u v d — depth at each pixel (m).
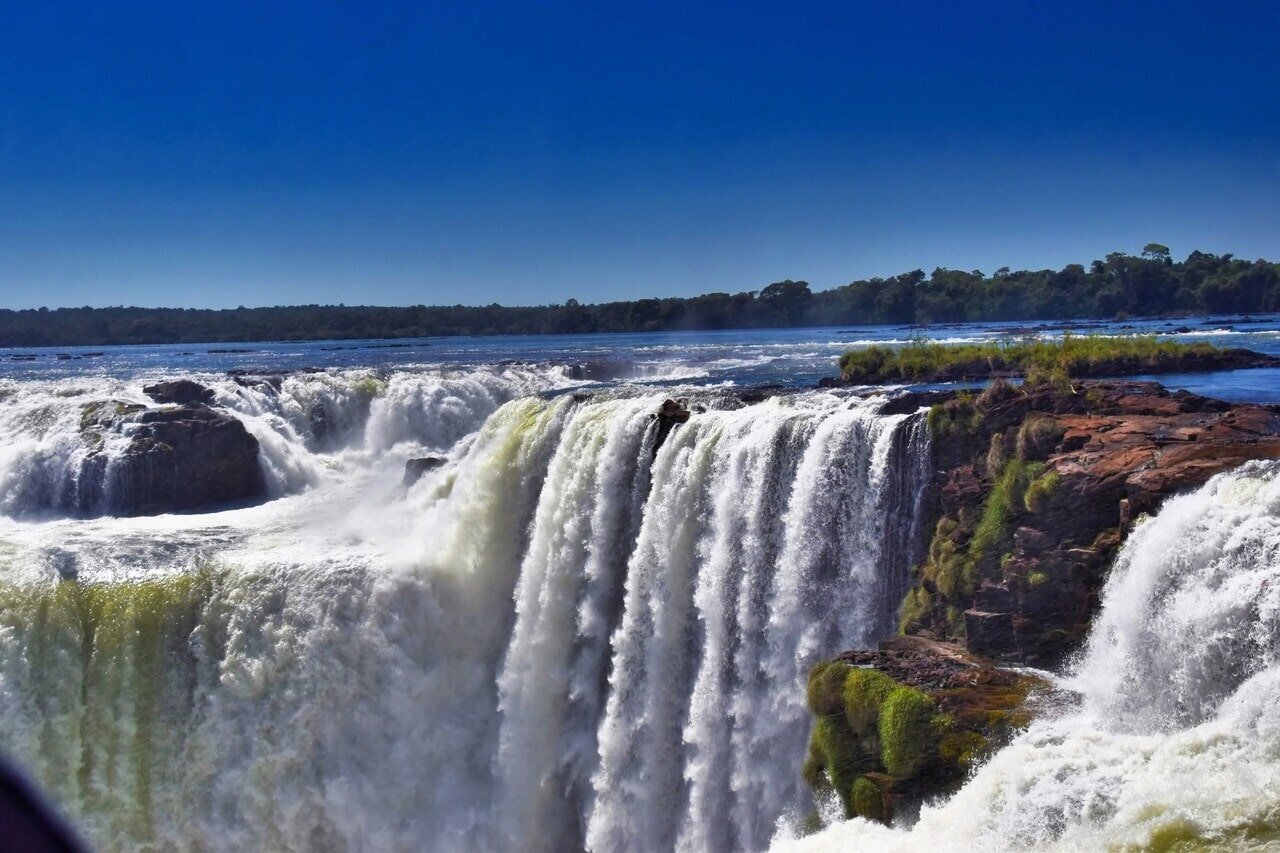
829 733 16.80
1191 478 15.56
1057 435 18.55
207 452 38.88
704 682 21.77
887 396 25.61
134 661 24.84
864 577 20.14
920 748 15.23
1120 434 18.23
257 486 40.47
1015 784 12.55
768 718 20.58
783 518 21.17
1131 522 16.09
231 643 25.11
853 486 20.53
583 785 23.98
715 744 21.34
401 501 34.12
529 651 25.41
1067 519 17.02
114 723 24.47
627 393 31.81
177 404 43.53
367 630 25.56
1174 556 14.12
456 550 27.31
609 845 22.58
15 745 23.72
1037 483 17.42
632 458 24.92
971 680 16.09
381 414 48.38
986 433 19.48
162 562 27.39
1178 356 33.28
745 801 20.58
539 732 24.84
